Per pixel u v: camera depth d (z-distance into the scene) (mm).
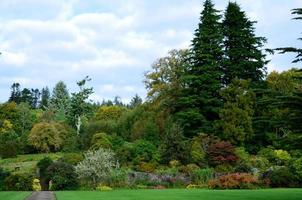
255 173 38812
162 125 54250
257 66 54188
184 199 22516
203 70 53312
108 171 37750
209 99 52094
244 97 49219
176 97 56688
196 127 51188
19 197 24844
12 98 131250
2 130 78000
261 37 55562
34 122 86625
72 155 47500
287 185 35906
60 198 23484
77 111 78938
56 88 111375
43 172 41156
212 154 42625
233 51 55250
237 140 47844
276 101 21797
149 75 62406
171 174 39406
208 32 54812
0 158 62719
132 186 37219
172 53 61969
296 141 22234
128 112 65438
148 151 45844
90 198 23406
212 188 35219
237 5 56938
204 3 56125
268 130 48938
